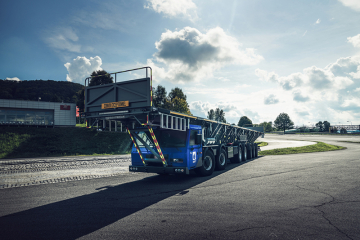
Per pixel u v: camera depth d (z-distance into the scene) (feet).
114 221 14.15
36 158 61.67
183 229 12.55
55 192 22.57
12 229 13.16
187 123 27.63
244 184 24.75
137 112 23.07
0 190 23.67
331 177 27.84
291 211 15.31
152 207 17.01
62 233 12.43
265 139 184.55
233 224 13.14
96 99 26.02
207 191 21.85
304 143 124.47
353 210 15.37
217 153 36.27
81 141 91.35
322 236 11.34
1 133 85.66
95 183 27.14
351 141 136.98
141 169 27.96
